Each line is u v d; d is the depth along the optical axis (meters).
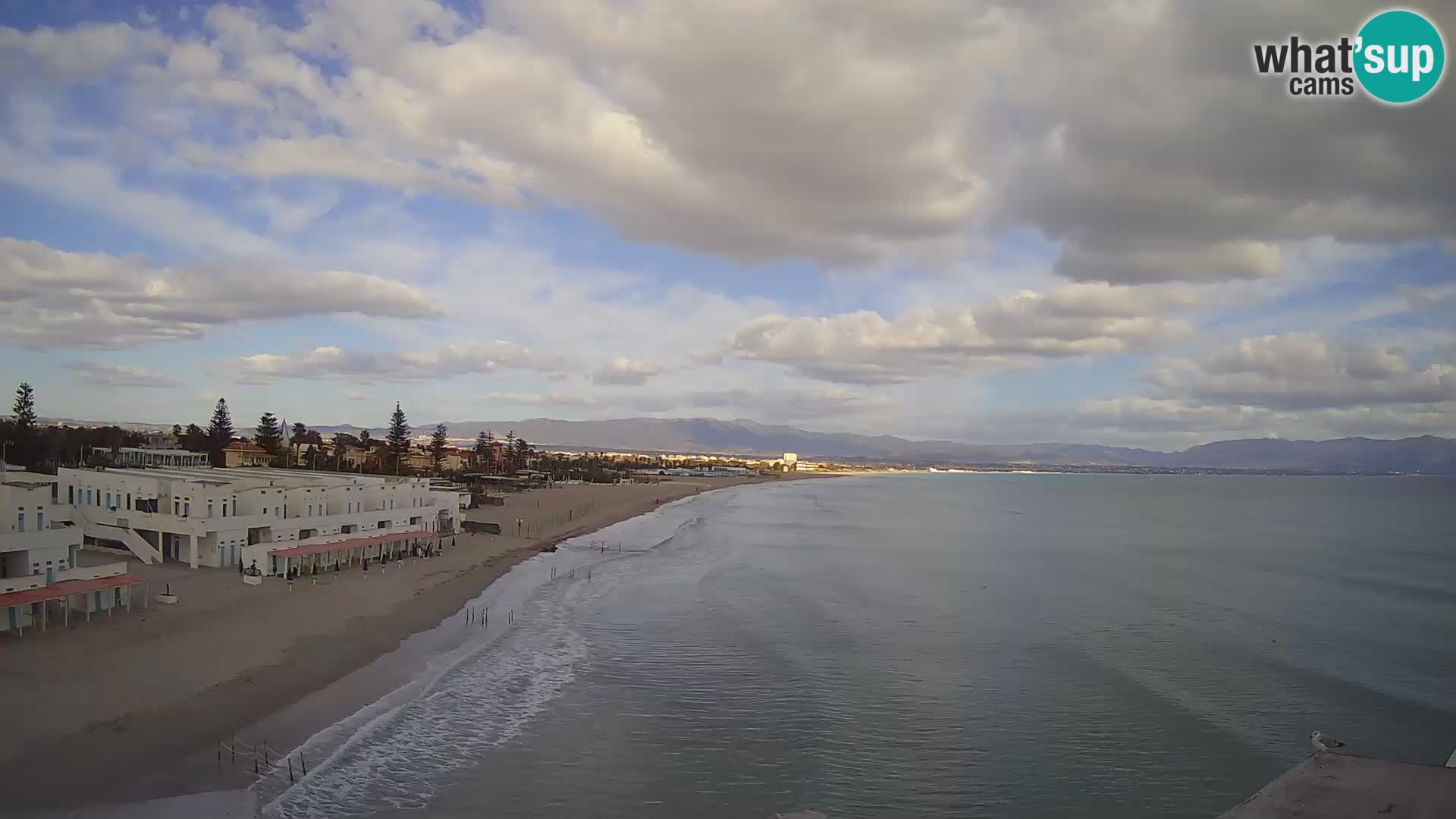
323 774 27.95
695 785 28.86
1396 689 41.38
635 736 33.03
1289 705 38.72
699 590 64.94
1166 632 53.44
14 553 42.81
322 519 66.94
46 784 25.33
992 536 116.56
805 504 189.88
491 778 28.67
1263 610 61.59
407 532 73.38
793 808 27.42
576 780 28.80
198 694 33.38
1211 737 34.28
